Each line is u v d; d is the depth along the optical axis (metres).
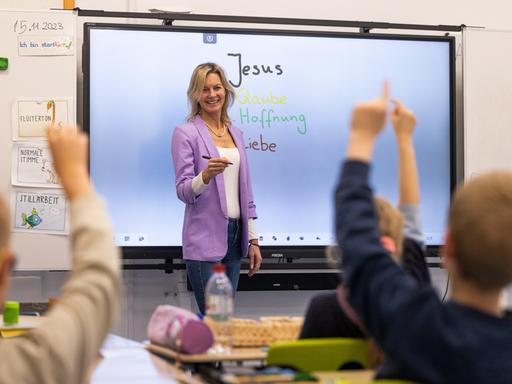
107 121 4.96
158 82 5.02
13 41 4.89
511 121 5.46
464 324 1.17
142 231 4.98
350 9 5.48
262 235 5.12
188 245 4.21
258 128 5.14
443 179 5.38
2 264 1.14
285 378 1.67
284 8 5.38
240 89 5.12
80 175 1.20
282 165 5.17
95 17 5.08
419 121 5.34
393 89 5.31
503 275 1.17
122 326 5.10
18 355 1.12
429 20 5.60
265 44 5.16
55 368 1.11
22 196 4.88
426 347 1.17
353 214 1.27
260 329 2.47
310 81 5.21
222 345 2.45
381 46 5.30
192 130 4.23
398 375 1.23
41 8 5.11
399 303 1.19
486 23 5.69
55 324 1.12
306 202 5.19
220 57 5.10
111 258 1.15
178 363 2.19
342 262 1.29
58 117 4.91
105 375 1.98
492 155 5.43
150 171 5.00
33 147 4.89
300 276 5.20
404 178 1.91
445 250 1.24
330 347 1.96
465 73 5.41
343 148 5.25
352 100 5.27
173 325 2.30
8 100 4.88
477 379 1.14
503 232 1.15
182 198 4.14
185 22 5.23
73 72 4.93
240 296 5.27
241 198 4.24
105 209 1.20
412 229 1.98
